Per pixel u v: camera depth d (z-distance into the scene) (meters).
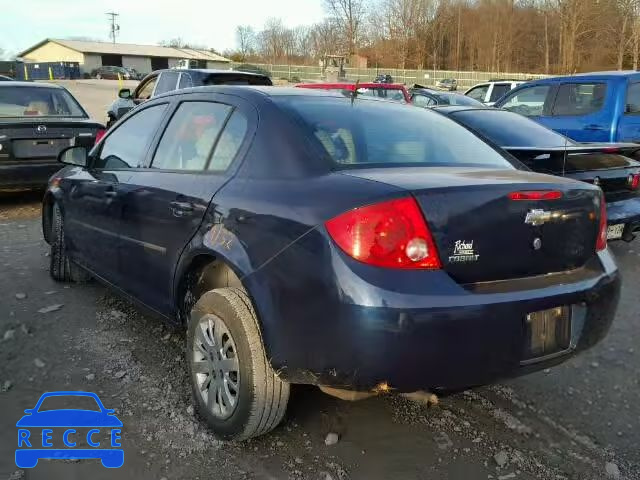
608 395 3.57
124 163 4.13
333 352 2.45
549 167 5.65
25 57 84.69
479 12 73.38
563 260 2.82
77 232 4.62
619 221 5.81
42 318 4.40
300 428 3.12
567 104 9.45
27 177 7.62
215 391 3.02
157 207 3.47
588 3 53.38
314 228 2.51
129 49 82.88
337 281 2.40
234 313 2.82
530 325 2.60
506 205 2.60
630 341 4.34
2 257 5.87
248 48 85.38
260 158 2.99
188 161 3.49
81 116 8.82
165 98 4.02
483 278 2.57
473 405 3.41
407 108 3.76
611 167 5.76
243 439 2.96
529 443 3.06
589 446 3.06
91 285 5.14
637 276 5.83
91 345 3.99
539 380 3.74
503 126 6.59
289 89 3.56
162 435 3.03
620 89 8.80
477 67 73.38
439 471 2.82
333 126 3.09
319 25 72.38
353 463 2.85
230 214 2.92
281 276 2.60
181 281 3.31
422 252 2.41
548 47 67.06
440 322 2.37
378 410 3.31
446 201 2.47
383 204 2.41
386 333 2.33
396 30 73.12
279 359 2.63
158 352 3.92
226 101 3.44
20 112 8.38
